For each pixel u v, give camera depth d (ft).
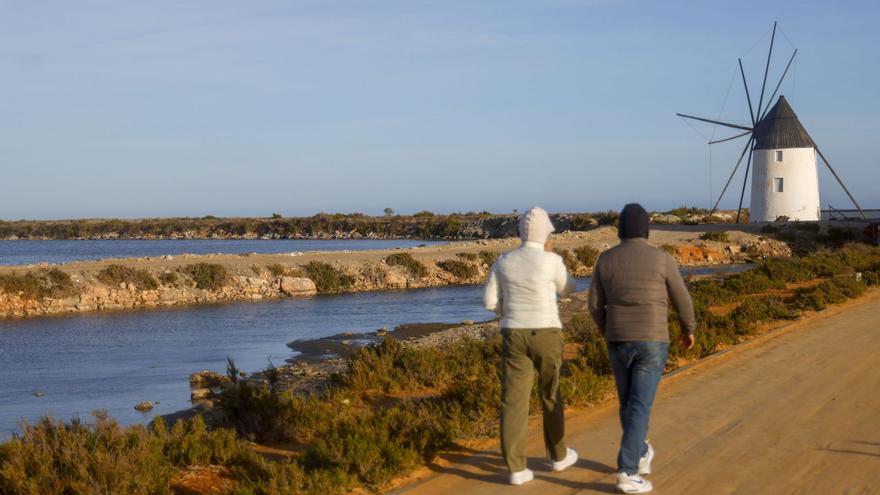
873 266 107.24
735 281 84.07
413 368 44.50
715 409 30.14
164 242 435.53
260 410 32.63
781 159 259.19
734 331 50.90
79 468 22.71
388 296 138.72
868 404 30.48
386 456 24.25
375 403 39.65
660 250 21.53
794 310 62.13
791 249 216.54
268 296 139.74
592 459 24.29
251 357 74.59
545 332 21.67
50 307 118.73
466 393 33.09
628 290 21.24
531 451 25.48
